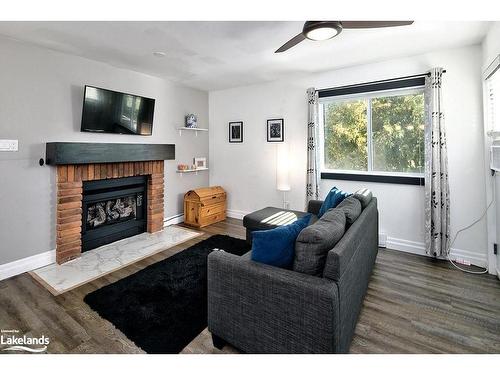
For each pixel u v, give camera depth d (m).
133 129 3.61
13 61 2.58
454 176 2.91
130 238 3.69
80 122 3.13
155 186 3.94
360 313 1.97
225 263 1.57
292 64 3.40
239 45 2.78
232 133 4.77
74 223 2.97
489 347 1.64
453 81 2.88
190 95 4.63
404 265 2.85
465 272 2.68
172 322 1.88
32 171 2.74
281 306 1.38
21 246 2.69
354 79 3.48
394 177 3.29
